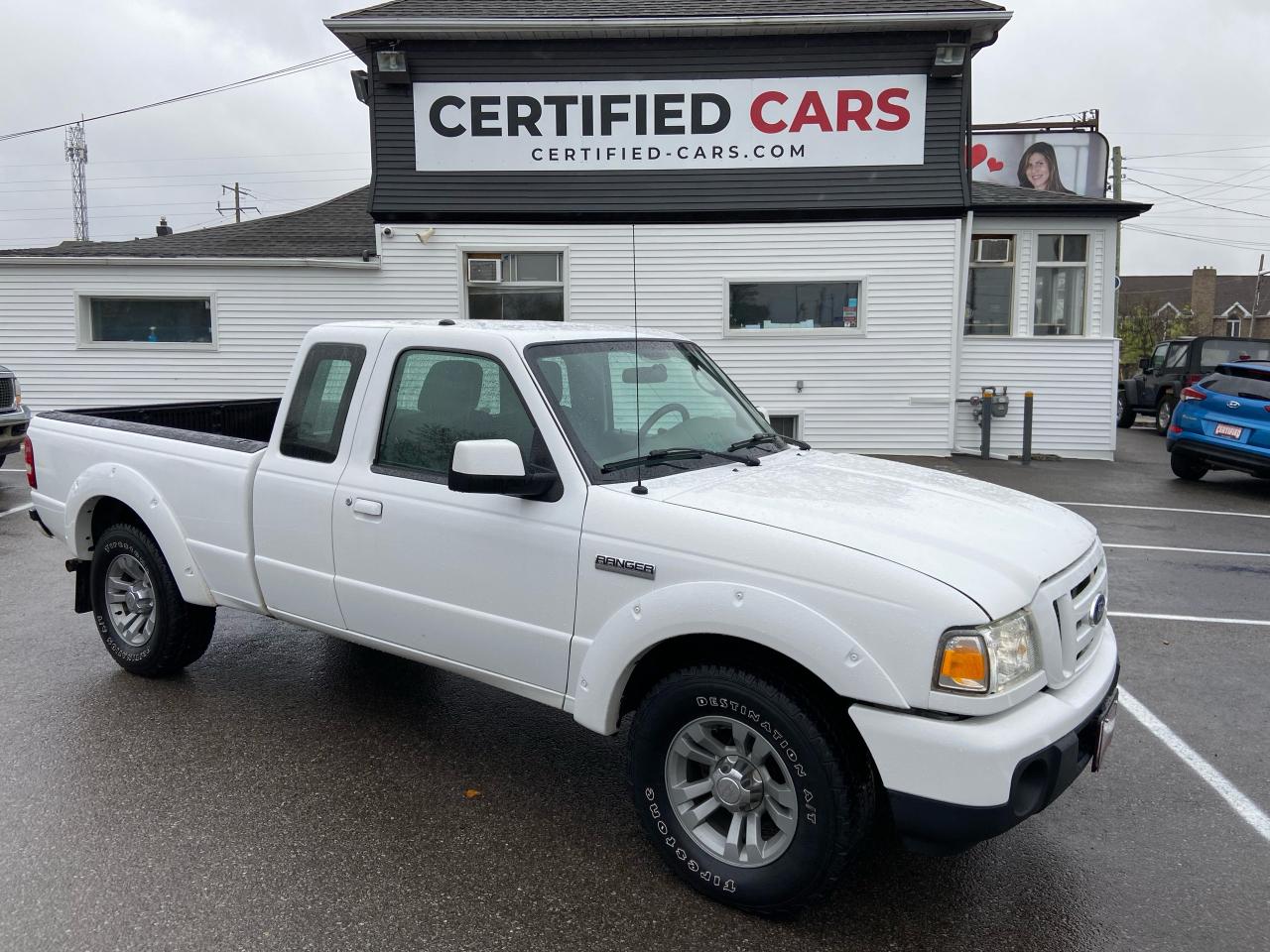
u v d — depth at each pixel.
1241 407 11.40
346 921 2.97
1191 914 3.09
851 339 13.41
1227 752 4.34
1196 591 7.09
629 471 3.45
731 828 3.06
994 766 2.59
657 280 13.38
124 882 3.16
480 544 3.52
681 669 3.14
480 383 3.66
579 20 12.45
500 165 13.19
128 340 14.17
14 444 10.82
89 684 4.95
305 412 4.16
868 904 3.13
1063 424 14.16
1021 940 2.94
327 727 4.45
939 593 2.66
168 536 4.60
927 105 12.79
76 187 42.56
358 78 14.02
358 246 14.29
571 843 3.47
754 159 13.03
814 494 3.36
